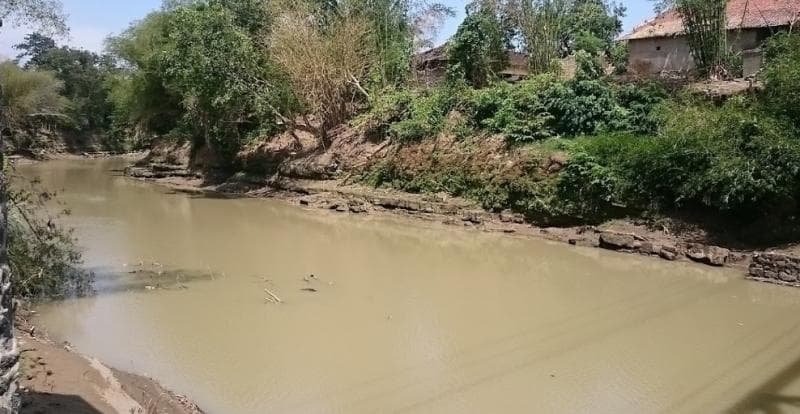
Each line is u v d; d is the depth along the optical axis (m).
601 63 23.27
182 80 29.31
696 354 9.37
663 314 11.27
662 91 19.86
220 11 27.39
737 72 20.89
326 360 9.24
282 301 12.22
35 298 12.05
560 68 23.98
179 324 10.79
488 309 11.75
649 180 17.02
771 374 8.60
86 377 7.47
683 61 25.00
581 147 18.67
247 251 17.22
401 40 31.16
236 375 8.71
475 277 14.30
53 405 6.25
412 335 10.32
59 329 10.48
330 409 7.72
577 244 17.47
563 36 27.83
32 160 50.16
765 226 15.02
